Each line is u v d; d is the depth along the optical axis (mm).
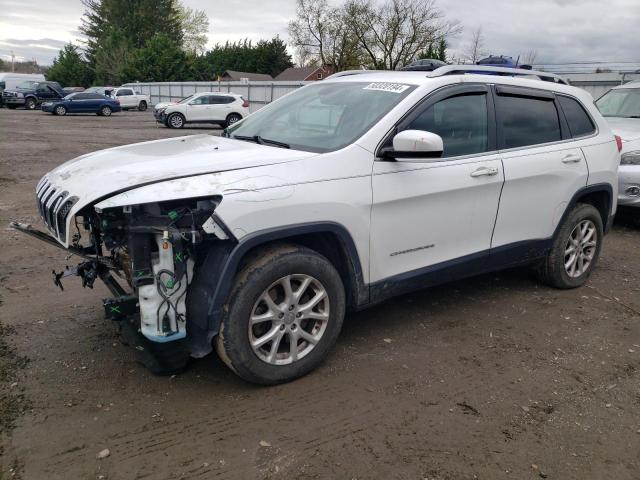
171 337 3059
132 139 18656
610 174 5180
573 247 5109
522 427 3094
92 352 3748
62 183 3418
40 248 5965
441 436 2988
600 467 2795
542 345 4082
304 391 3371
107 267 3539
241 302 3113
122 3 76125
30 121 25641
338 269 3676
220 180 3070
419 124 3820
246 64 77188
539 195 4574
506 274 5598
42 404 3141
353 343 4008
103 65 69750
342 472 2691
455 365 3746
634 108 8828
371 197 3527
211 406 3188
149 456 2762
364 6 46906
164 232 2885
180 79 59156
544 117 4727
